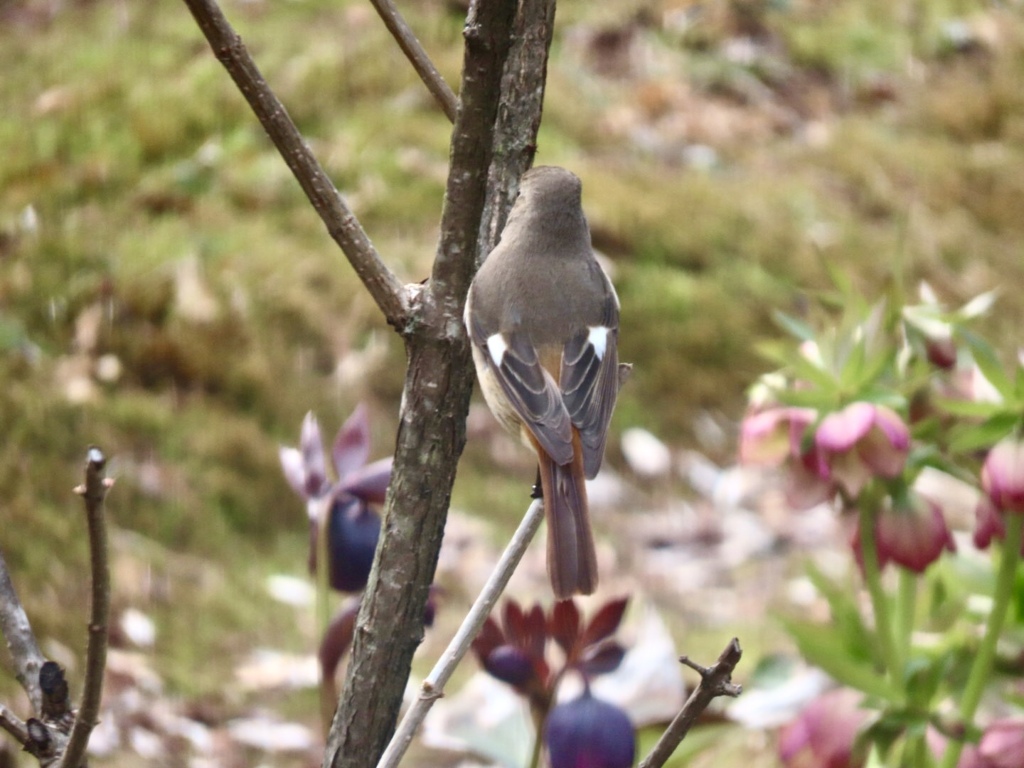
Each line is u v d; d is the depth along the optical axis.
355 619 4.29
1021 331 13.88
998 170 15.98
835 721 5.10
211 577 9.51
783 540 11.29
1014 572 5.04
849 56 17.62
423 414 4.14
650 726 5.53
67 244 11.69
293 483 4.91
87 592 9.03
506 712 5.92
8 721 3.75
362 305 11.83
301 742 8.23
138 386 10.80
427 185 13.41
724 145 15.51
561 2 17.23
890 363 5.20
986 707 5.85
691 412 12.27
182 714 8.30
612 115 15.47
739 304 13.05
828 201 14.87
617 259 13.23
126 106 13.45
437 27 15.40
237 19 15.14
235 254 11.95
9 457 9.73
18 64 14.14
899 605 5.43
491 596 4.16
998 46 18.30
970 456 5.31
